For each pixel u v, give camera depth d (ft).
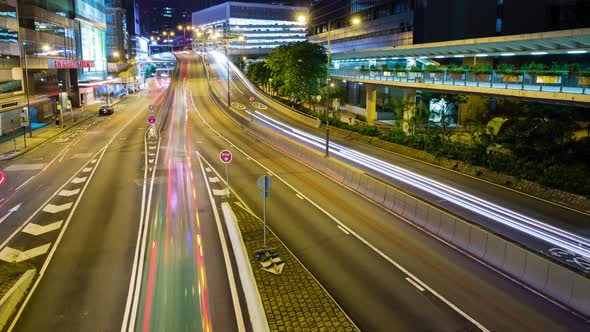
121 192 92.38
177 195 90.33
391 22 259.60
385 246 63.82
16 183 99.76
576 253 62.23
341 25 344.69
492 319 44.68
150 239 66.69
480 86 121.08
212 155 132.46
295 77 228.22
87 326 43.75
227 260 58.80
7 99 164.14
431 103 183.52
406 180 102.99
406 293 49.83
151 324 43.83
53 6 220.02
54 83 219.20
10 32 168.25
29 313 46.24
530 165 99.91
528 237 68.18
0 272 55.31
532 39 115.55
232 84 330.13
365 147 148.46
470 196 90.74
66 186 96.99
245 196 89.71
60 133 169.78
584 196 84.84
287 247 63.00
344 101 291.38
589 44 108.68
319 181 102.73
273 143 154.10
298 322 42.50
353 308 46.44
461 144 124.47
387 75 177.99
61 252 62.13
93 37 306.35
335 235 68.03
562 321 44.37
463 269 56.24
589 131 126.21
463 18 212.64
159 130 178.91
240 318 44.55
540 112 115.24
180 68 409.69
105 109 224.53
